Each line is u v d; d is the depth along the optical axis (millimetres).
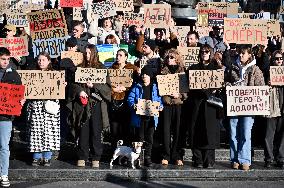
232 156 9117
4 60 8031
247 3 15305
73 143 9586
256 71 8945
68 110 8969
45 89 8742
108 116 9203
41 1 14055
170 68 9102
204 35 12773
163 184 8586
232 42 10023
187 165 9219
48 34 9953
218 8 12023
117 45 10633
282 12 13016
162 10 10797
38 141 8719
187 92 9047
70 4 11664
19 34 11516
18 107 7996
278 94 9219
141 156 9117
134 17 11914
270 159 9250
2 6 12156
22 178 8586
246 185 8680
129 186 8414
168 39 11188
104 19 11906
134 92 9023
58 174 8656
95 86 8852
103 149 9617
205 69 8930
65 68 9062
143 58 9820
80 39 10320
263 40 10023
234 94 8867
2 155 8062
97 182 8602
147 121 9000
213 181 8867
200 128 8953
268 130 9234
